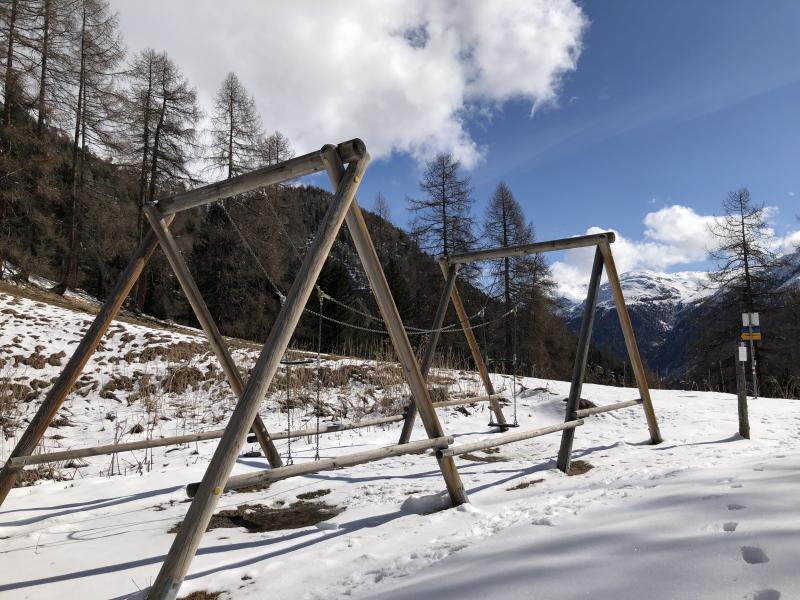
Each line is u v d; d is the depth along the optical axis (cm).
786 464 296
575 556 187
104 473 655
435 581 197
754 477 271
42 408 409
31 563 306
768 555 154
